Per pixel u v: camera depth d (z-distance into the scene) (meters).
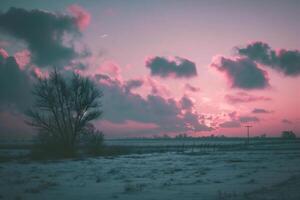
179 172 30.05
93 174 28.66
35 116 57.56
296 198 13.96
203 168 34.16
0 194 16.95
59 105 58.06
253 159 48.81
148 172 30.34
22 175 28.06
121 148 79.31
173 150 100.12
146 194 16.47
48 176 27.08
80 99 58.06
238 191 17.16
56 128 58.81
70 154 57.31
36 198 15.69
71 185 20.64
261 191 16.47
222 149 102.88
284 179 22.31
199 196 15.62
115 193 17.02
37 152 56.44
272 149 91.94
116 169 33.94
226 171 30.19
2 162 46.75
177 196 15.73
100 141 64.88
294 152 71.38
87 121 59.31
